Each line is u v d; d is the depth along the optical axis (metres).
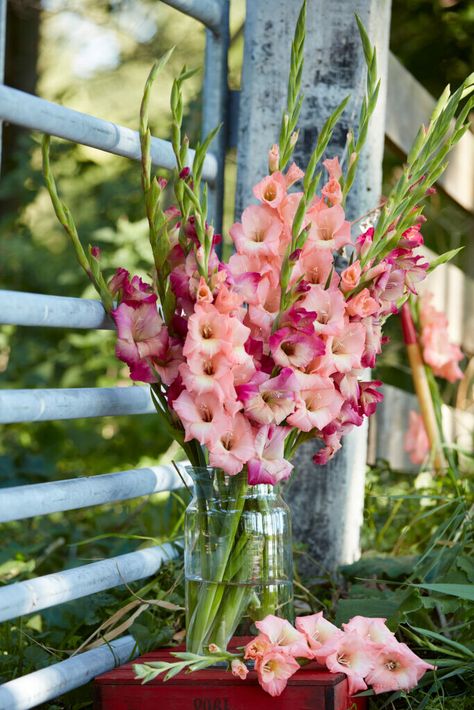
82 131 2.81
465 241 5.96
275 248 2.70
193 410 2.61
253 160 3.43
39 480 5.31
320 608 3.30
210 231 2.61
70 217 2.79
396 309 2.79
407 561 3.39
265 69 3.41
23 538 4.18
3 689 2.62
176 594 3.17
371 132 3.44
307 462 3.48
